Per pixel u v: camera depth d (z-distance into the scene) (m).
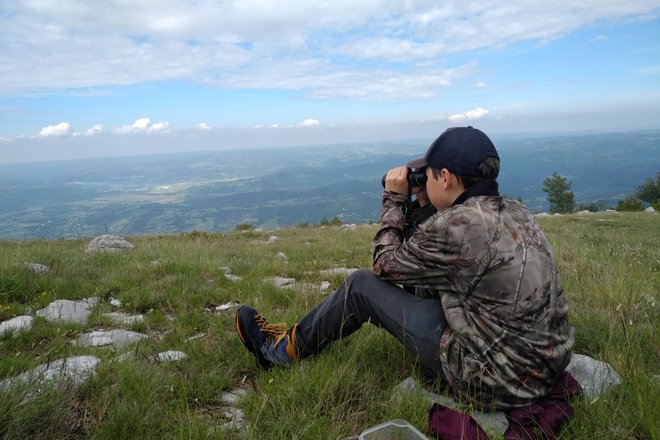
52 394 2.51
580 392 2.53
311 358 3.16
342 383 2.78
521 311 2.26
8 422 2.21
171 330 4.36
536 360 2.28
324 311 3.04
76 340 4.11
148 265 7.67
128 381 2.83
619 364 2.97
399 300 2.77
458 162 2.47
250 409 2.68
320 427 2.36
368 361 3.24
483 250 2.28
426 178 2.76
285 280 7.08
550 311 2.30
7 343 3.89
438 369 2.63
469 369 2.38
